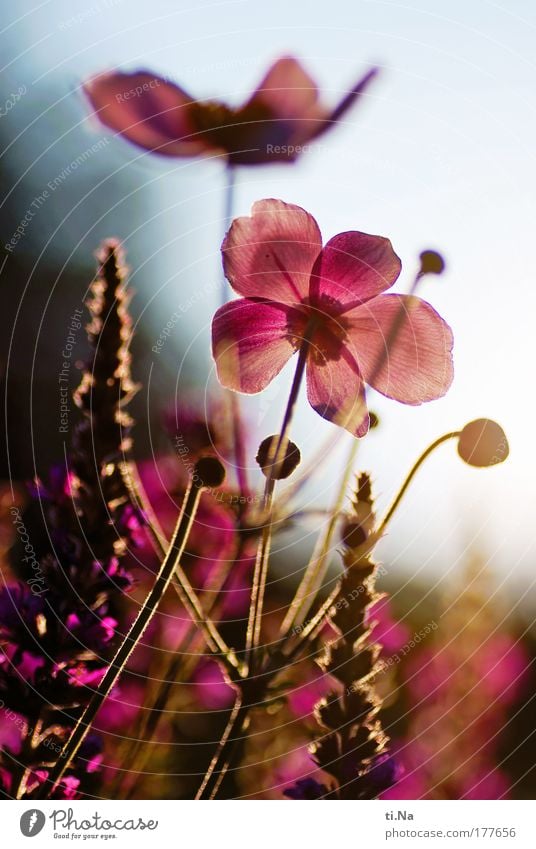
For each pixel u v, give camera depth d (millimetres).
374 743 420
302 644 415
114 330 395
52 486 392
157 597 374
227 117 433
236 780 486
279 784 470
